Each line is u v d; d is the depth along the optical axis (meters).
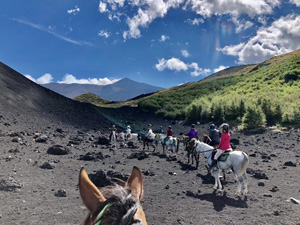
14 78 43.94
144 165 14.93
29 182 10.41
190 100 52.59
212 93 53.62
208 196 9.71
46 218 7.13
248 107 32.34
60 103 42.38
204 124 36.50
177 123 39.91
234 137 27.70
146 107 50.59
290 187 10.94
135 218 1.18
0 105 29.44
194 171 13.74
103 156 16.59
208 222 7.38
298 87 42.88
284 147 21.53
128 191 1.36
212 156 10.95
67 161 14.80
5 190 9.21
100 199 1.36
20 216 7.17
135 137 26.84
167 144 18.81
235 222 7.39
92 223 1.16
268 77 53.22
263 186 11.15
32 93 40.72
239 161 9.87
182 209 8.38
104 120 38.81
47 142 20.14
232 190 10.55
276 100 35.25
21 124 25.03
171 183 11.39
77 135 25.33
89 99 104.25
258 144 23.41
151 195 9.73
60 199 8.78
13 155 14.92
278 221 7.45
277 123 30.95
